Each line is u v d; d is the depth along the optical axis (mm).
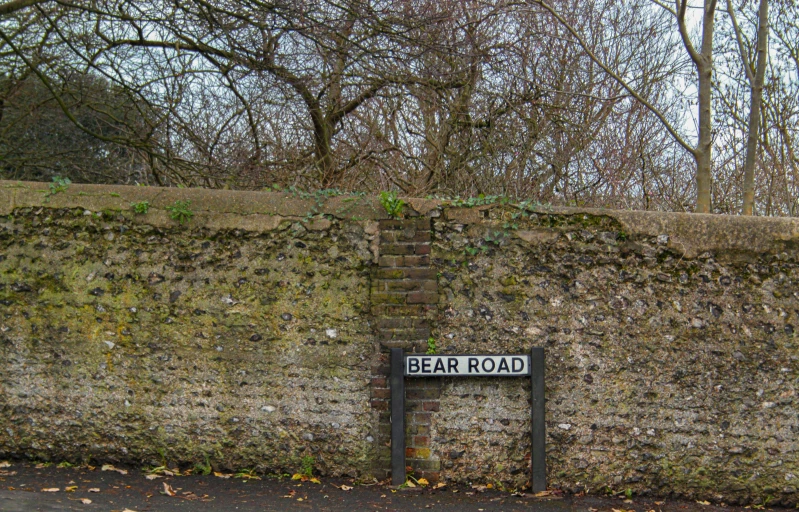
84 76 9500
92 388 5465
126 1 8195
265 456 5352
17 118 9906
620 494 5191
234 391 5375
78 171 11102
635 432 5191
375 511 4680
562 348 5238
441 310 5281
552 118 10492
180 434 5406
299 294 5340
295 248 5355
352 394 5297
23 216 5539
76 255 5504
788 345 5156
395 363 5195
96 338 5469
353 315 5305
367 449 5281
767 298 5180
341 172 9945
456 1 8844
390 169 10055
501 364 5176
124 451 5434
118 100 10430
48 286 5512
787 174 9961
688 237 5223
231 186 9562
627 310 5223
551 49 10859
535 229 5273
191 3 8305
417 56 8688
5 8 7309
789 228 5184
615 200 10359
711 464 5145
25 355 5527
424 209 5301
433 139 10641
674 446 5168
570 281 5250
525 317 5254
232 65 8695
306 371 5332
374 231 5312
